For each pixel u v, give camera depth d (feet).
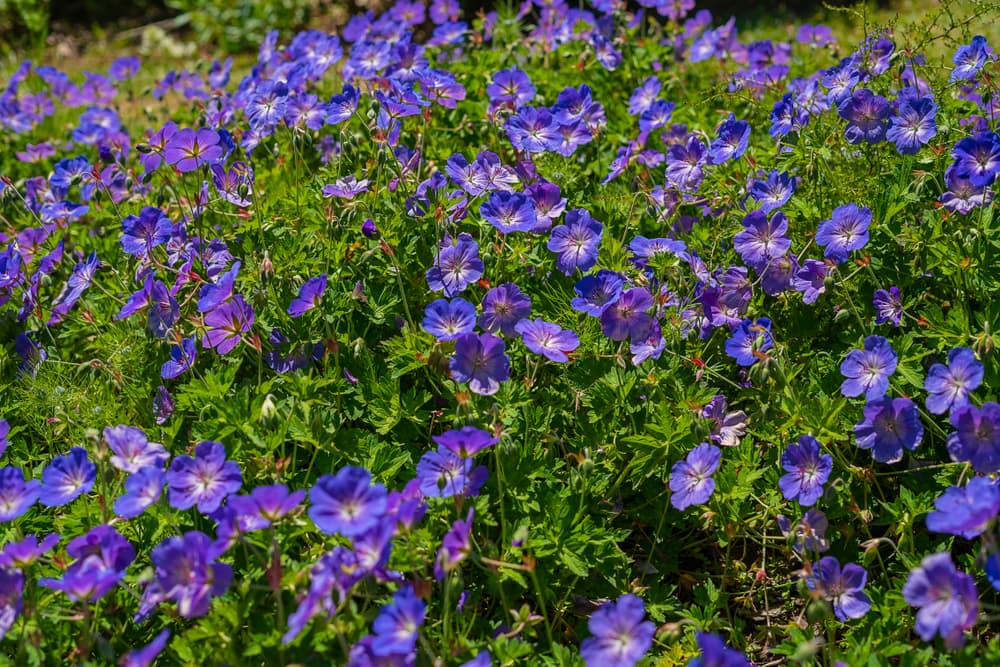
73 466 4.98
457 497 4.92
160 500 5.03
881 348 5.01
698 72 7.49
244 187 5.81
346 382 5.41
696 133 6.15
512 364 5.51
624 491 5.35
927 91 6.23
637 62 7.25
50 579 4.77
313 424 5.14
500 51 7.19
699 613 5.05
